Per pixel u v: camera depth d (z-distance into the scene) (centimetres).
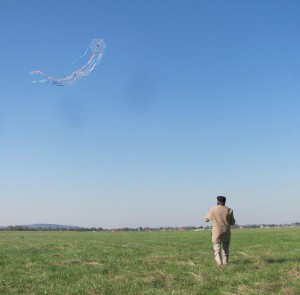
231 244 2683
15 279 1327
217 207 1600
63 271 1476
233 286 1152
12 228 10281
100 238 4181
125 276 1328
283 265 1501
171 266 1557
